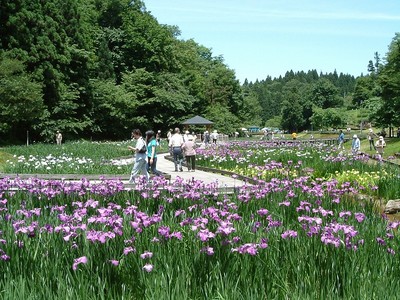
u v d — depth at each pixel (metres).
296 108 142.25
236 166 21.52
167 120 68.94
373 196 13.26
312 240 5.62
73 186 9.59
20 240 5.39
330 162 19.38
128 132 66.12
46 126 50.12
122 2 70.56
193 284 4.51
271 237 6.03
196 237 5.67
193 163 23.38
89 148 31.27
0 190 9.77
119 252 5.24
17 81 40.56
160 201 8.91
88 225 6.46
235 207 8.16
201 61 97.06
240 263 4.93
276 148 31.16
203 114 77.38
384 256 5.42
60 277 4.48
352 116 124.00
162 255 5.11
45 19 50.25
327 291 4.43
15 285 4.27
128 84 64.88
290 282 5.01
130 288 4.64
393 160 28.75
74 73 54.72
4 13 45.72
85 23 59.81
